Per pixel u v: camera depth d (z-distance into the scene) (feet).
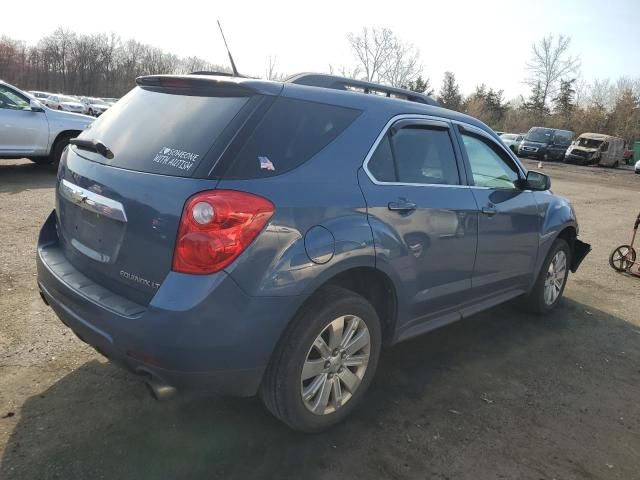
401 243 9.91
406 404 10.60
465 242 11.71
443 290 11.48
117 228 8.38
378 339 9.93
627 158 128.77
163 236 7.70
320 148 8.96
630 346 14.53
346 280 9.92
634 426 10.50
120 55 294.05
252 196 7.73
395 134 10.41
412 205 10.14
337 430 9.56
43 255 10.03
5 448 8.37
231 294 7.56
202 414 9.70
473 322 15.40
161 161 8.18
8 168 34.47
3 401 9.58
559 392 11.60
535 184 14.02
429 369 12.19
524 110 225.97
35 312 13.19
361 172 9.46
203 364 7.55
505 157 13.82
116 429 9.08
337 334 9.05
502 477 8.68
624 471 9.09
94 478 7.93
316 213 8.45
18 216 22.03
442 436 9.63
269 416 9.79
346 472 8.50
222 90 8.82
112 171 8.61
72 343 11.84
